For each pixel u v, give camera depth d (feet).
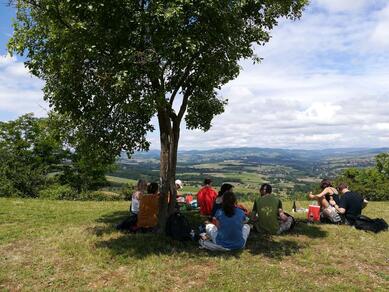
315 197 43.47
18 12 35.09
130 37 28.91
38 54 34.04
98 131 36.14
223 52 31.91
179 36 27.94
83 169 110.01
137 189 40.83
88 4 27.45
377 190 110.73
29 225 40.22
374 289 24.16
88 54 30.14
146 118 37.58
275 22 38.11
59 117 39.99
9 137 109.19
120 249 30.71
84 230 37.65
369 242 34.53
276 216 36.70
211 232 31.17
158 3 27.53
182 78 34.81
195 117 46.44
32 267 27.07
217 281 24.76
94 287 23.90
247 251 31.01
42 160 111.14
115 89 29.63
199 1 28.14
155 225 36.32
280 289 23.62
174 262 28.04
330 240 34.83
